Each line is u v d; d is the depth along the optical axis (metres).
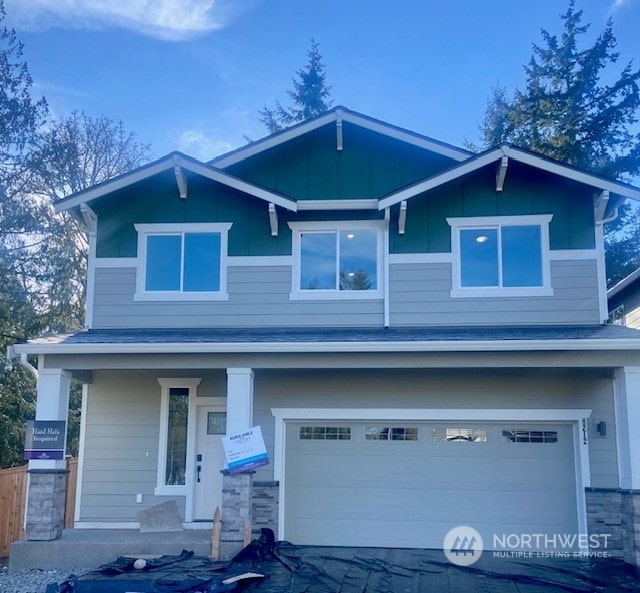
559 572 10.23
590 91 29.17
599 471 12.03
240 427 11.18
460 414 12.38
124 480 13.16
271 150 13.92
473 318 12.86
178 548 10.94
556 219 13.06
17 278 21.62
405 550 11.94
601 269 12.81
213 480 13.24
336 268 13.39
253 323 13.27
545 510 12.08
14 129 21.14
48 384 11.50
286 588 9.02
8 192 21.41
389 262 13.17
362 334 12.13
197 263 13.59
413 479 12.38
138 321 13.41
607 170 27.41
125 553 10.91
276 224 13.38
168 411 13.39
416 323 12.95
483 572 10.17
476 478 12.29
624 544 10.66
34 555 10.90
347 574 9.89
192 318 13.36
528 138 29.81
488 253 13.10
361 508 12.36
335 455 12.56
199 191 13.81
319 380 12.72
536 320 12.76
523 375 12.42
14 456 21.77
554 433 12.34
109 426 13.37
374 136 13.86
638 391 10.66
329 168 13.81
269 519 12.31
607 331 11.84
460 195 13.28
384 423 12.59
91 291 13.57
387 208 12.97
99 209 13.87
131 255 13.66
